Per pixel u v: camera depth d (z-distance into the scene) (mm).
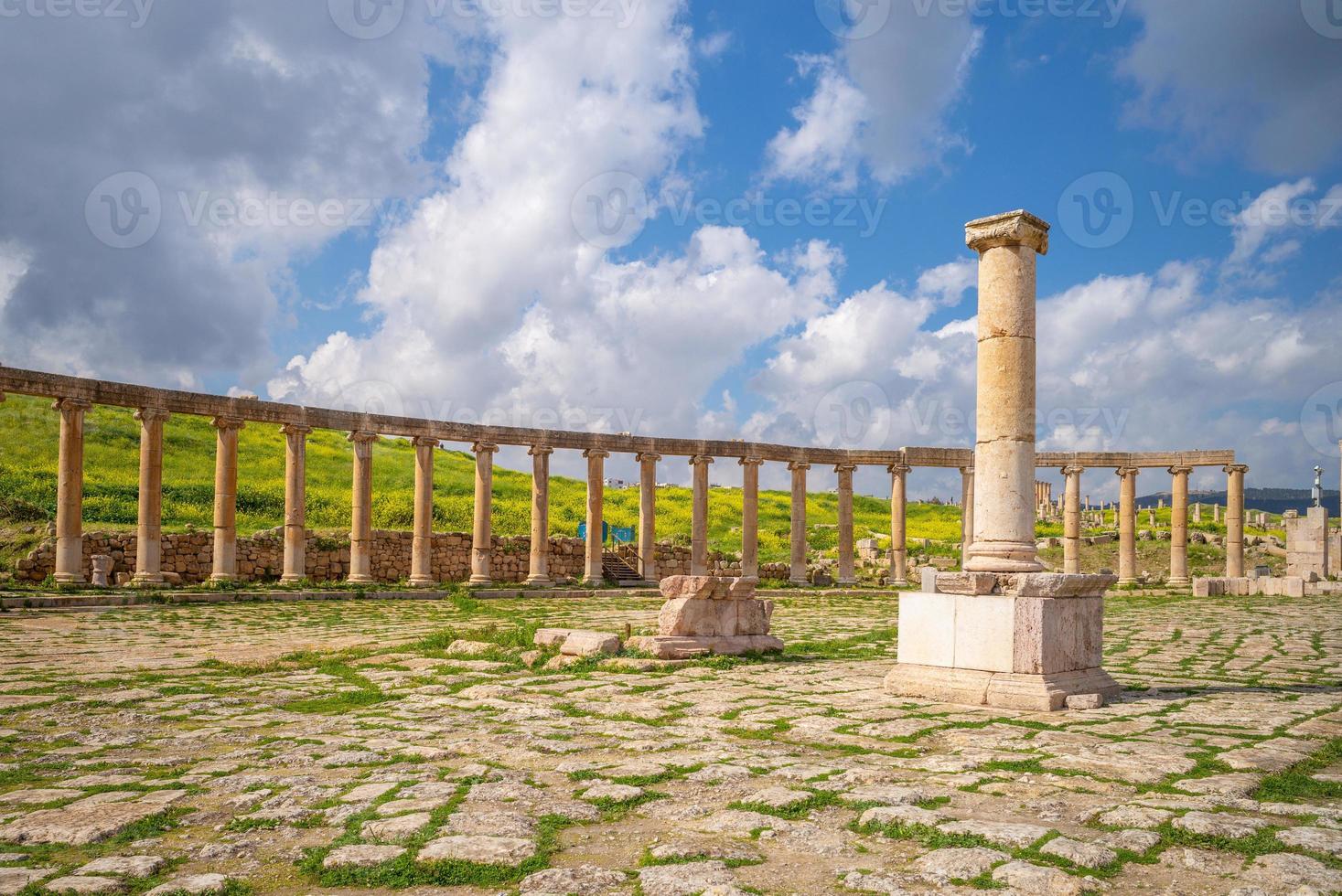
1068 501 47375
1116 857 6266
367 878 5938
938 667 13359
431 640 18891
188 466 50219
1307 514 49188
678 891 5625
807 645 20422
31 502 39812
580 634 17078
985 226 14383
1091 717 11688
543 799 7711
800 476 44312
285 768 8898
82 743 10039
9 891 5648
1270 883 5805
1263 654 19531
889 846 6582
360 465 35844
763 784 8211
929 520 78312
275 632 21953
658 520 63438
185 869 6184
